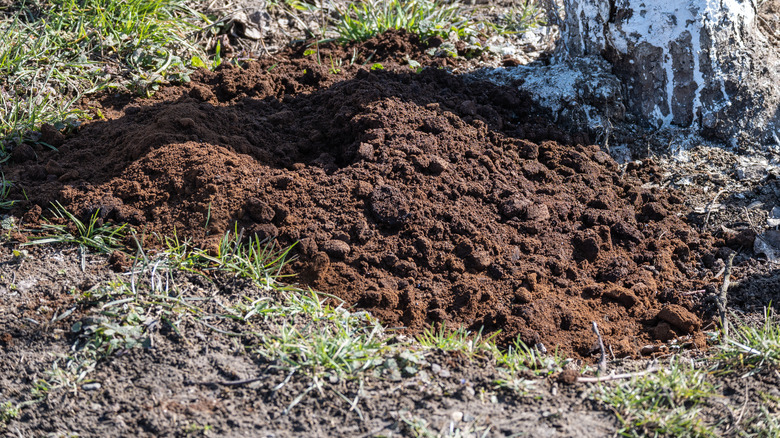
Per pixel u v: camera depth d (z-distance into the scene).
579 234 3.69
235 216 3.56
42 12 5.11
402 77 4.69
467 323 3.28
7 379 2.79
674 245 3.76
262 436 2.55
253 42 5.64
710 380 2.92
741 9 4.34
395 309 3.31
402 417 2.63
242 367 2.84
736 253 3.75
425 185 3.77
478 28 5.85
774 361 2.90
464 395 2.76
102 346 2.90
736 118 4.38
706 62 4.28
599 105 4.53
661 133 4.51
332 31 5.86
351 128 4.13
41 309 3.06
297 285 3.35
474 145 4.11
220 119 4.18
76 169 3.92
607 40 4.57
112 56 4.98
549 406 2.73
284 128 4.34
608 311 3.39
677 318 3.31
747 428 2.62
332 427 2.60
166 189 3.70
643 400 2.74
